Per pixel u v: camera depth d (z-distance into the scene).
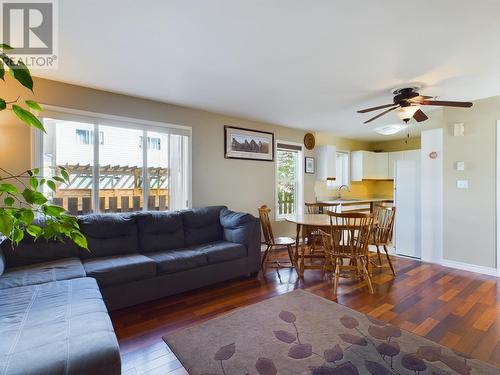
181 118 3.97
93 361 1.19
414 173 4.48
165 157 3.87
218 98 3.63
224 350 1.96
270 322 2.35
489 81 3.05
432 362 1.82
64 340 1.29
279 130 5.29
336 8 1.80
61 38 2.16
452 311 2.55
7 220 0.70
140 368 1.77
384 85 3.17
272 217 5.13
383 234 3.62
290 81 3.05
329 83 3.09
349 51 2.38
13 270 2.33
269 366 1.79
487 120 3.67
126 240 3.05
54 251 2.65
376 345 2.01
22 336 1.32
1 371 1.08
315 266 3.50
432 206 4.18
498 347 2.00
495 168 3.60
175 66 2.67
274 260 4.26
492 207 3.62
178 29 2.04
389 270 3.80
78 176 3.21
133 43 2.24
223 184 4.44
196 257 2.99
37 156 2.96
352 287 3.15
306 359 1.85
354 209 6.08
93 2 1.73
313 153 5.96
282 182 5.47
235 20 1.93
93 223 2.90
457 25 1.98
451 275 3.57
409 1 1.73
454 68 2.71
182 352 1.93
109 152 3.42
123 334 2.17
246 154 4.73
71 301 1.71
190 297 2.89
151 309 2.61
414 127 5.52
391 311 2.55
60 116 3.04
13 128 2.84
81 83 3.10
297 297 2.87
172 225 3.40
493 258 3.61
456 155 3.95
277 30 2.06
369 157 6.93
